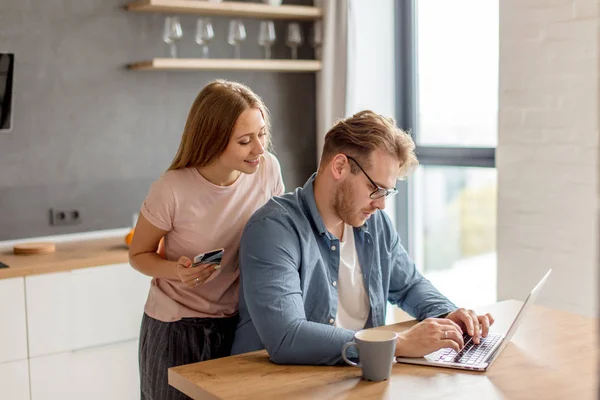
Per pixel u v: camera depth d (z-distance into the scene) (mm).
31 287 3123
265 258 1933
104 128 3867
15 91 3611
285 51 4418
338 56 4242
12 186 3637
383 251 2225
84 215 3834
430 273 4691
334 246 2086
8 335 3086
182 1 3801
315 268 2061
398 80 4488
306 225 2041
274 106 4383
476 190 4523
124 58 3895
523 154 3424
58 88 3723
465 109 4133
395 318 4422
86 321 3270
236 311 2336
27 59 3633
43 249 3398
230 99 2143
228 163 2182
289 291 1899
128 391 3414
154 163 4035
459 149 4145
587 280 3203
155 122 4020
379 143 1958
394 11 4453
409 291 2283
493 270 4562
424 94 4391
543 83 3307
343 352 1733
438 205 4602
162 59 3744
